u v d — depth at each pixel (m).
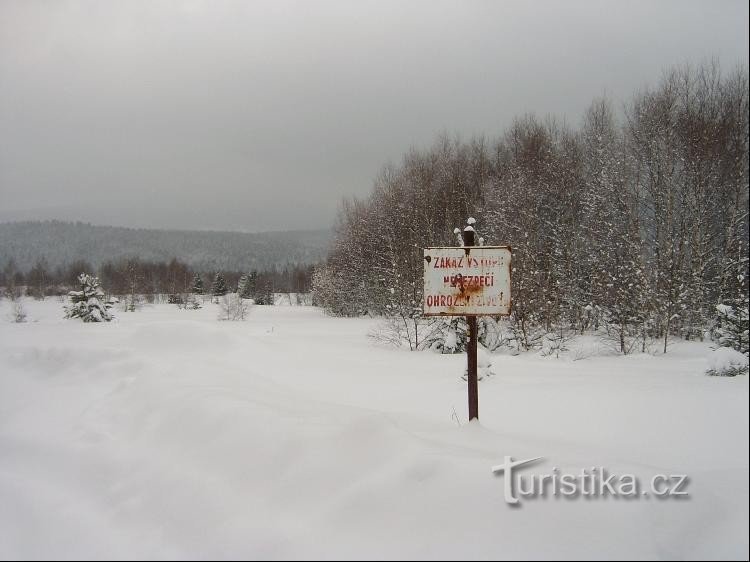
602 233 25.58
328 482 3.91
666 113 24.81
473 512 3.29
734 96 22.56
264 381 8.27
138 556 3.63
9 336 14.66
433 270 5.00
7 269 83.69
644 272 21.41
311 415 5.35
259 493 4.05
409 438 4.14
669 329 20.61
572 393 7.44
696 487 3.51
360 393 8.33
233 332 13.66
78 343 12.55
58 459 5.66
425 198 34.69
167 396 6.53
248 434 4.86
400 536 3.24
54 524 4.25
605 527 3.08
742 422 5.46
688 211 23.92
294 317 37.47
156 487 4.55
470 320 5.04
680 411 6.02
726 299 19.53
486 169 36.78
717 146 22.52
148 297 62.16
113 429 6.22
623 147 28.50
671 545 2.95
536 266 21.58
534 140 32.75
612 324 18.67
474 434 4.70
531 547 2.99
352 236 42.81
